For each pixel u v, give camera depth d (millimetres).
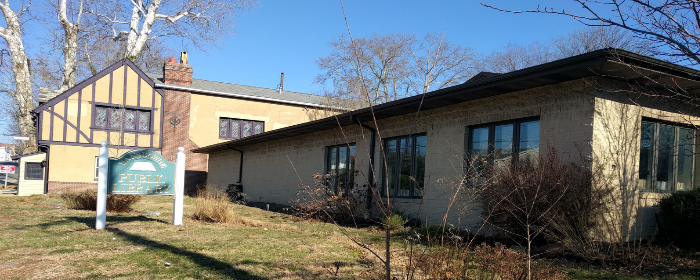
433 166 10336
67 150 22219
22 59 26766
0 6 26125
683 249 7113
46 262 5848
